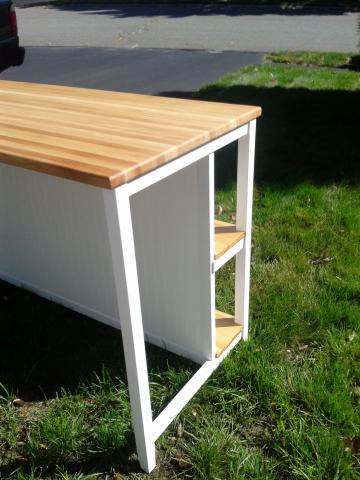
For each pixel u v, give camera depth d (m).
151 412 1.56
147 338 2.00
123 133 1.32
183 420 1.65
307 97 5.22
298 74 6.21
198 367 1.86
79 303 2.23
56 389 1.81
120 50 8.55
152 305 1.88
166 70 6.92
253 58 7.55
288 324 2.00
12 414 1.71
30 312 2.26
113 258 1.20
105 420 1.63
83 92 1.95
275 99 5.16
